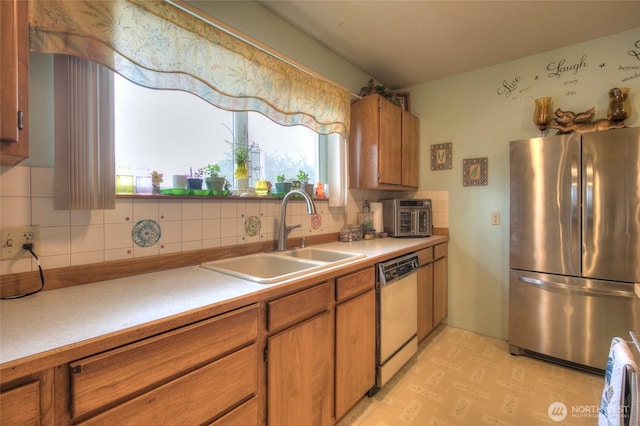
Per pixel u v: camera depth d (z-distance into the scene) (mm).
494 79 2568
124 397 746
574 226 1992
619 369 854
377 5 1781
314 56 2145
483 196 2643
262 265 1729
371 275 1708
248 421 1049
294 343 1220
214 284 1154
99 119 1117
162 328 812
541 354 2205
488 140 2609
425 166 2941
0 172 979
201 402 906
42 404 637
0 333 718
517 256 2219
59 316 826
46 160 1065
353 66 2533
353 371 1554
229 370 983
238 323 1011
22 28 789
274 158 2066
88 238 1162
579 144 1972
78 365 671
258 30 1758
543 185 2102
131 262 1267
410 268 2020
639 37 2037
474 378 1966
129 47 1140
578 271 1985
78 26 1020
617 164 1854
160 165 1472
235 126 1804
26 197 1025
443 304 2719
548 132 2336
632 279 1819
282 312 1168
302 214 2107
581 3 1779
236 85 1516
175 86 1298
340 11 1835
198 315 891
